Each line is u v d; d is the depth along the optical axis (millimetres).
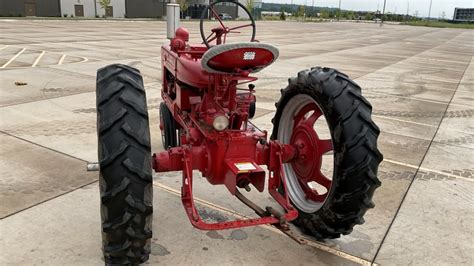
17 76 8766
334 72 3014
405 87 9992
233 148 2855
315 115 3258
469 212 3682
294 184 3426
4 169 4078
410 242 3166
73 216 3270
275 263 2824
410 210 3670
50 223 3154
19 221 3156
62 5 43688
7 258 2715
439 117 7133
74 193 3645
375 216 3537
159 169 2814
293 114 3580
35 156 4441
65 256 2770
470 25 89250
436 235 3279
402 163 4832
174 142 4391
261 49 2605
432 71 13289
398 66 14148
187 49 3918
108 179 2299
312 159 3209
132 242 2410
